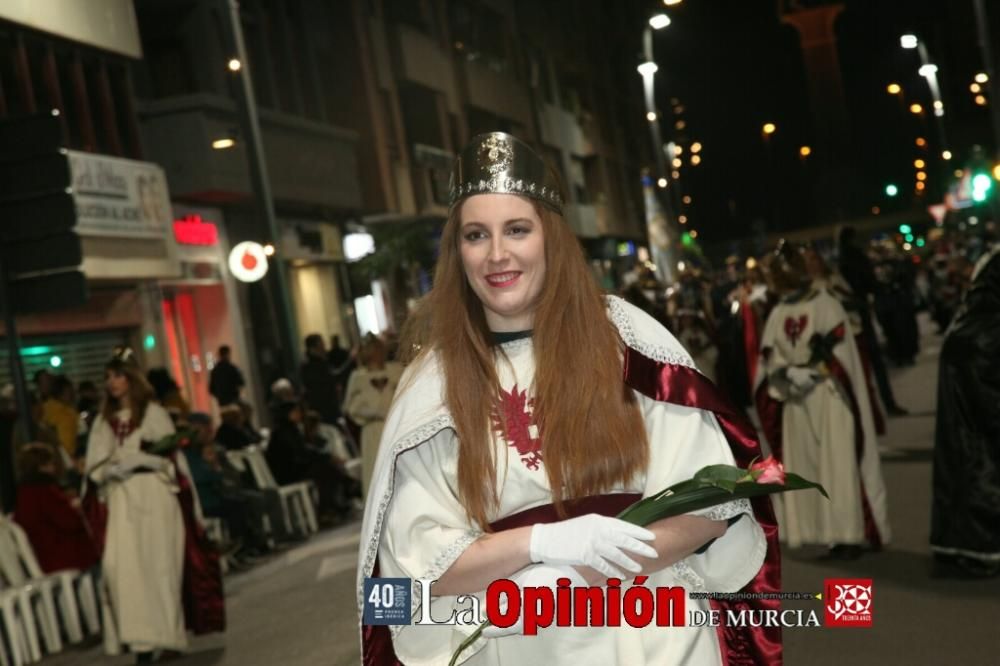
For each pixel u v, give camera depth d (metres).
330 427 19.11
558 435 3.10
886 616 7.45
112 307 22.06
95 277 20.44
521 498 3.13
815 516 9.48
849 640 7.01
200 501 14.07
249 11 29.27
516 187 3.18
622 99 73.62
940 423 8.41
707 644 3.13
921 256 43.75
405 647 3.17
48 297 10.53
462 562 3.02
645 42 48.03
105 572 10.15
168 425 10.45
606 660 3.05
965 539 8.23
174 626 9.88
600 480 3.11
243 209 27.53
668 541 3.00
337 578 12.04
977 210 39.91
